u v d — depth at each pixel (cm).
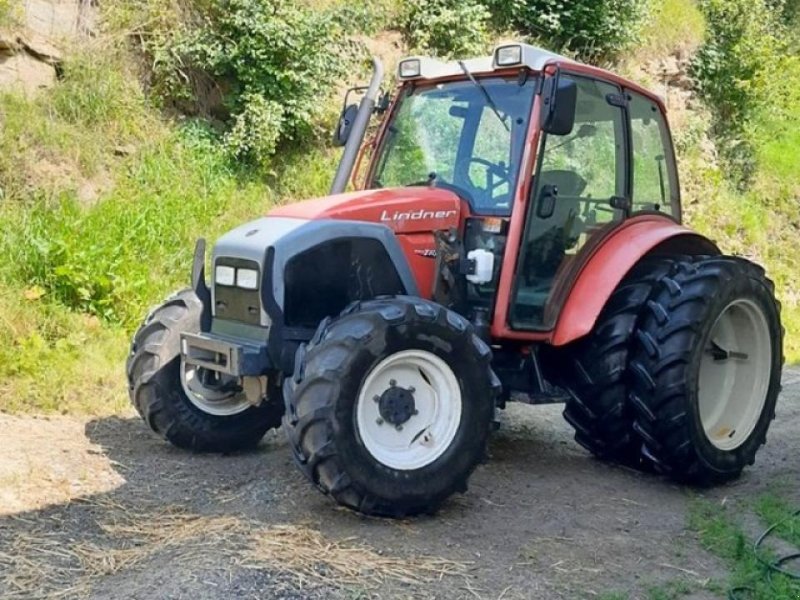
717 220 1334
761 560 395
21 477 447
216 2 945
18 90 844
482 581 359
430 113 531
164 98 941
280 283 437
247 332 453
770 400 541
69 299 707
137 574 348
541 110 470
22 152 802
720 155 1439
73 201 790
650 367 496
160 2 948
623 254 513
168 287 765
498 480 493
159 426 509
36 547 371
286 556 363
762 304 536
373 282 458
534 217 490
